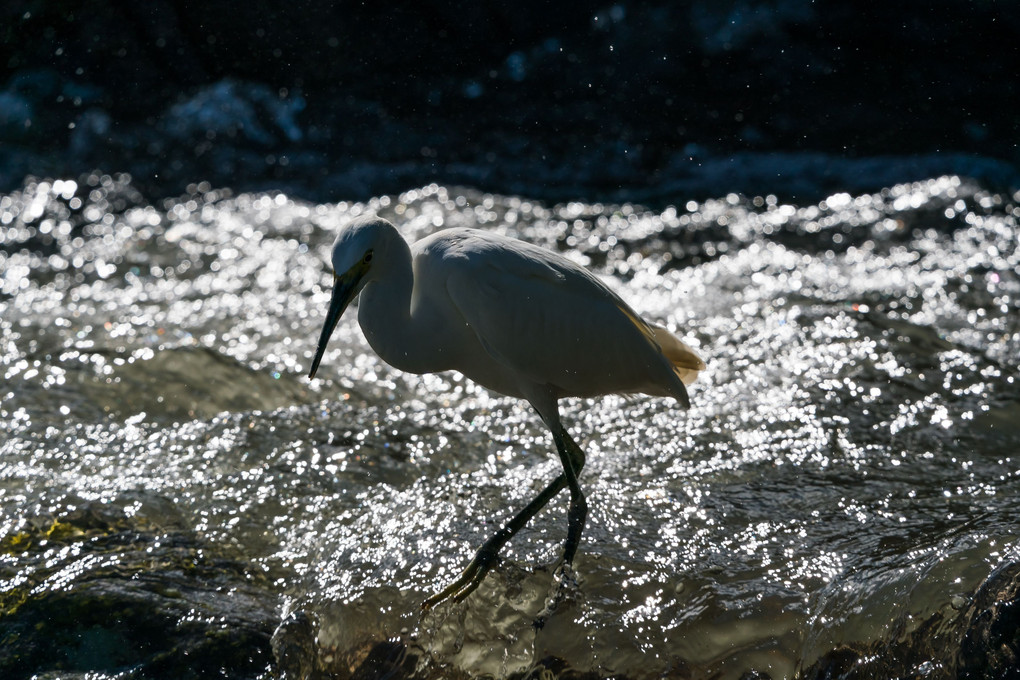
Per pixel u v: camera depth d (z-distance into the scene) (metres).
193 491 8.33
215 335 11.71
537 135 18.69
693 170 17.67
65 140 18.27
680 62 19.80
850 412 9.51
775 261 13.88
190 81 19.61
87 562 7.32
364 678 6.67
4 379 10.23
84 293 13.25
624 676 6.50
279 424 9.55
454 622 6.91
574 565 7.25
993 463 8.51
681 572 7.11
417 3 20.36
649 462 8.74
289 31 20.08
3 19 19.27
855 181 16.80
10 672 6.47
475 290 7.23
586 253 14.60
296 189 17.56
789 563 7.15
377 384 10.54
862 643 6.44
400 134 18.75
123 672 6.46
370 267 7.11
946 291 12.42
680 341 7.98
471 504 8.17
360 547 7.63
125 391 10.12
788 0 20.19
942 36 19.27
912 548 7.14
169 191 17.41
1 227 15.71
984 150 17.14
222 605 6.98
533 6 20.45
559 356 7.47
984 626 6.00
